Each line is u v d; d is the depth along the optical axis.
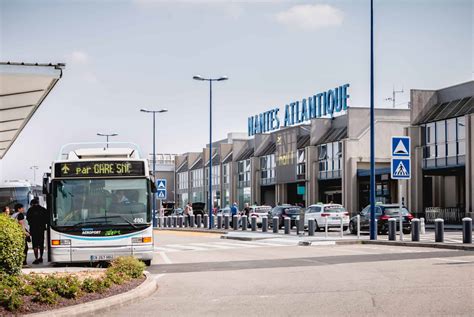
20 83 14.55
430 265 16.00
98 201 16.83
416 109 48.75
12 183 37.09
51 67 13.64
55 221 16.64
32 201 19.11
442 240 23.52
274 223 35.47
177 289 12.89
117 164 17.02
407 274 14.14
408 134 48.62
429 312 9.27
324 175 59.56
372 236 27.00
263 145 75.12
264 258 19.98
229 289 12.67
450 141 45.38
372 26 27.42
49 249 17.16
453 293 11.04
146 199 16.98
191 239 33.28
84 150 18.12
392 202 53.25
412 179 48.31
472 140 42.53
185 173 101.56
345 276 14.24
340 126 59.66
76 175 16.86
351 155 54.84
